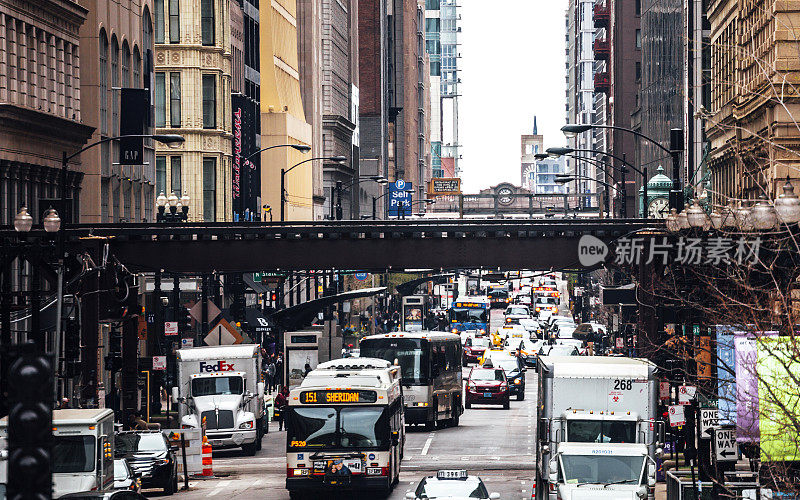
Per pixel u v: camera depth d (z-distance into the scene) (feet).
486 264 419.13
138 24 610.24
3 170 426.92
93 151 530.68
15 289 426.92
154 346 419.74
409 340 435.12
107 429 231.50
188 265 414.41
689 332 248.52
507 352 615.16
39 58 466.29
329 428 274.36
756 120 486.79
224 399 380.58
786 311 162.61
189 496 287.48
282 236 416.05
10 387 80.74
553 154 428.56
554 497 220.43
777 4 446.19
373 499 277.23
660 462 273.54
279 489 300.20
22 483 79.97
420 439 412.98
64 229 302.66
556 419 234.58
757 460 185.88
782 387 168.45
